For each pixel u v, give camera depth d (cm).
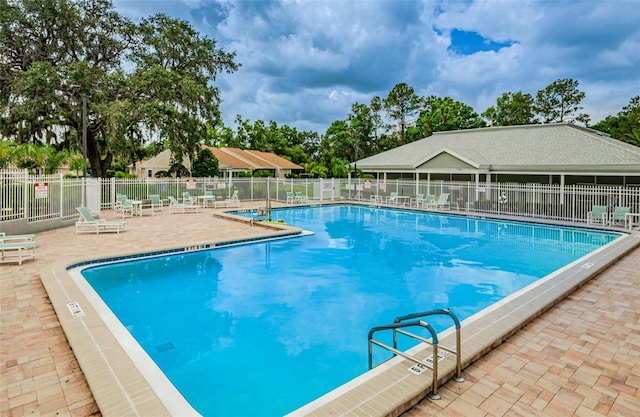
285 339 661
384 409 362
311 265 1158
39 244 1250
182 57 2989
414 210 2380
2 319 620
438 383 421
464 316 760
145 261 1152
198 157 3306
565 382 430
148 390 399
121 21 2709
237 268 1116
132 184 2392
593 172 1961
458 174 2794
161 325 720
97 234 1451
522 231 1761
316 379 533
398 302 845
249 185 2919
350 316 766
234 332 689
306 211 2505
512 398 399
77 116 2412
